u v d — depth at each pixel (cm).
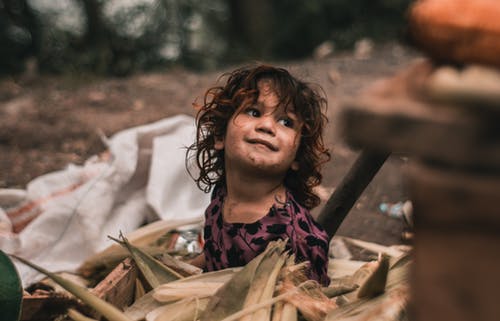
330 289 143
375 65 677
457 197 54
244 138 152
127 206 244
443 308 59
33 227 221
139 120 482
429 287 60
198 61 976
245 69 166
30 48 933
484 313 57
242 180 154
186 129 277
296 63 709
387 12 973
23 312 151
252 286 131
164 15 984
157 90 582
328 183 327
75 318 126
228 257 156
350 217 273
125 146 251
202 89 584
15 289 131
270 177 153
